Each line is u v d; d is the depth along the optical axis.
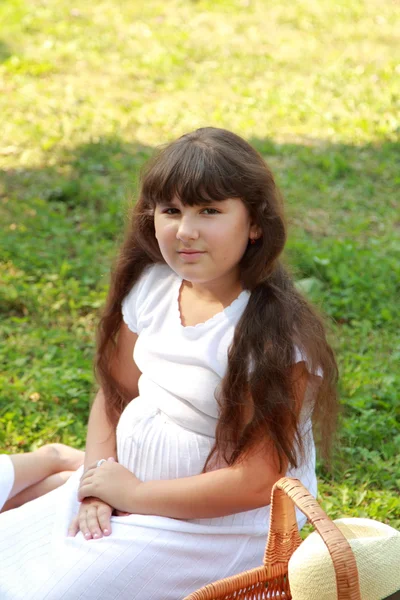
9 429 4.31
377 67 11.26
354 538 2.45
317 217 7.00
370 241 6.56
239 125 9.02
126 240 3.15
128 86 10.28
